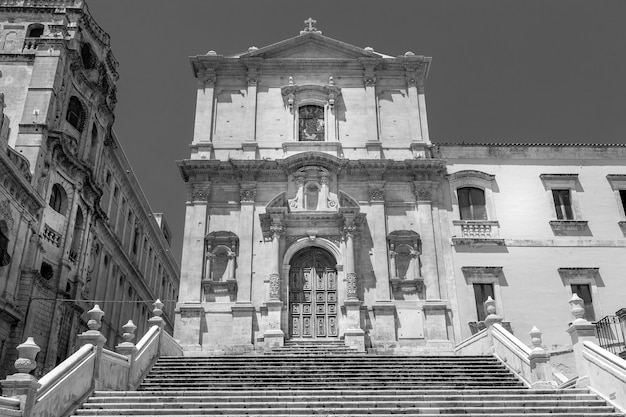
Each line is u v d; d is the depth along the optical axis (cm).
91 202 3434
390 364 1975
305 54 3184
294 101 3045
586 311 2627
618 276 2686
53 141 3048
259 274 2672
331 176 2861
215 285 2645
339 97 3077
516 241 2742
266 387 1694
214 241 2727
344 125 3019
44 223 2970
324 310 2647
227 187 2856
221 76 3125
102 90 3628
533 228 2778
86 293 3428
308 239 2723
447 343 2539
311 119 3056
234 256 2688
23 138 2955
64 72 3256
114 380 1605
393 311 2598
